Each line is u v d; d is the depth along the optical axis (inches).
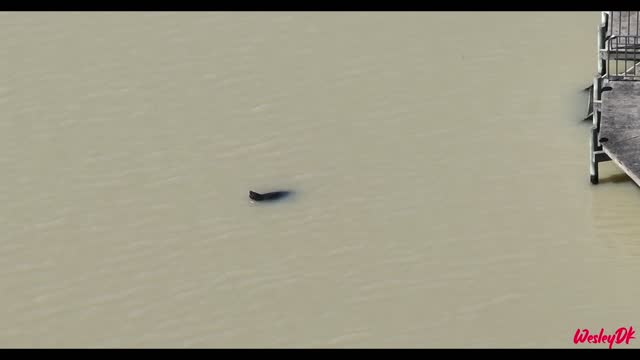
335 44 7199.8
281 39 7308.1
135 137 6269.7
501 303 4687.5
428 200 5502.0
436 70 6806.1
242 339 4584.2
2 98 6756.9
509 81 6609.3
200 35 7416.3
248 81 6806.1
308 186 5689.0
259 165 5925.2
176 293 4918.8
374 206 5477.4
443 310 4670.3
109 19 7716.5
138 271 5103.3
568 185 5546.3
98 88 6825.8
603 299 4662.9
